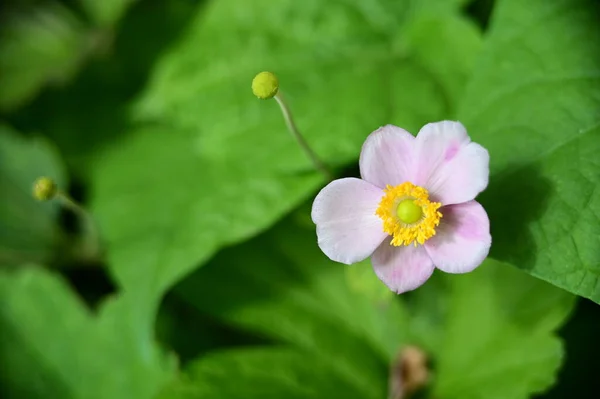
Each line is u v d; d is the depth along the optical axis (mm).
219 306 627
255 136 625
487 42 565
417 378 607
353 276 577
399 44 634
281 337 622
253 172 613
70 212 696
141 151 672
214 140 639
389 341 622
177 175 646
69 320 646
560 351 572
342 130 604
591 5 559
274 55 646
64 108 715
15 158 692
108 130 698
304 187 598
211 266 635
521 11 564
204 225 610
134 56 712
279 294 631
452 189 516
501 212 535
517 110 550
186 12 709
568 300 575
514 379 576
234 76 647
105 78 716
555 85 549
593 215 524
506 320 588
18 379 647
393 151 519
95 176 682
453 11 625
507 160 542
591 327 613
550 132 541
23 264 686
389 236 522
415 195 516
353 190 517
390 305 620
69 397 638
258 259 636
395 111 607
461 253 515
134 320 608
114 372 630
